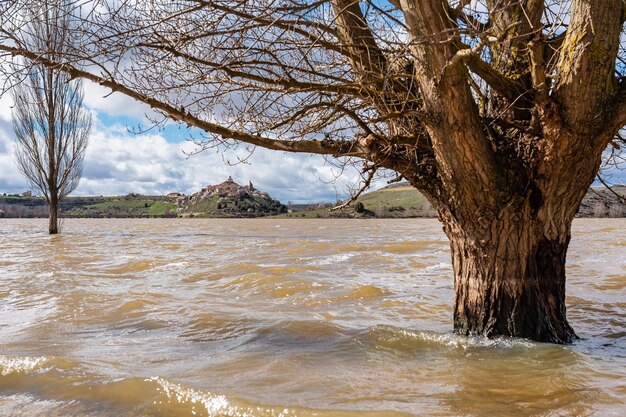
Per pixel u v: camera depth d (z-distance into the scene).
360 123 5.09
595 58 4.61
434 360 5.81
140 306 10.00
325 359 6.13
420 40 4.54
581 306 9.72
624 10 4.75
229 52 5.23
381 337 7.02
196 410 4.55
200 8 4.69
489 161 5.02
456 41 4.70
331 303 10.50
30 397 4.91
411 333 7.02
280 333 7.62
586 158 4.97
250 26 4.92
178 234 40.44
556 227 5.41
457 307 5.96
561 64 4.79
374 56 5.44
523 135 5.25
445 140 4.93
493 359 5.51
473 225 5.46
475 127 4.85
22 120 33.09
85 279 14.18
